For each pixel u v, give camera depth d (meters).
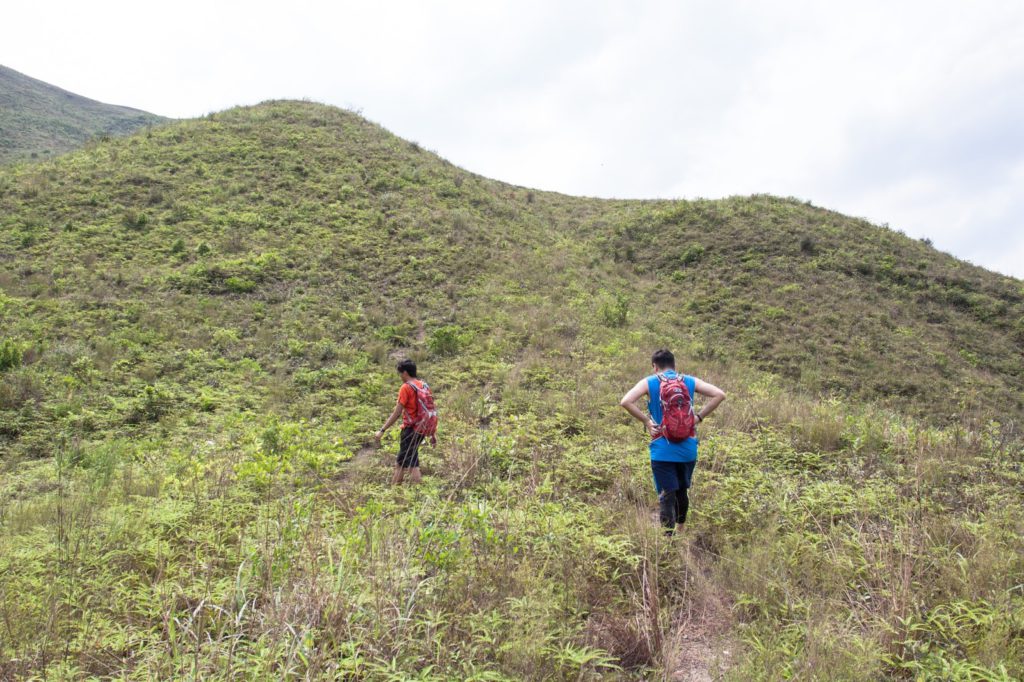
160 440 8.70
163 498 5.29
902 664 2.68
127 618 2.95
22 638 2.72
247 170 26.83
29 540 4.09
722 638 3.13
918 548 3.64
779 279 26.14
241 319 16.00
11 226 20.09
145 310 15.57
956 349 22.22
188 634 2.71
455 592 3.13
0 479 7.02
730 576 3.64
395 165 30.64
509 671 2.60
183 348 13.88
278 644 2.48
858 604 3.21
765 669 2.57
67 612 3.07
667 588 3.61
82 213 21.42
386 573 3.01
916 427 7.21
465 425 8.81
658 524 4.34
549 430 8.20
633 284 26.02
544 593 3.04
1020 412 17.69
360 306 17.53
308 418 10.40
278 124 32.69
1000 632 2.70
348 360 13.84
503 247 24.33
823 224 31.73
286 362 13.58
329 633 2.58
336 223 23.25
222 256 19.56
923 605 3.12
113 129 81.38
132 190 23.53
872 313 23.62
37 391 10.98
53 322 14.52
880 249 29.56
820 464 6.18
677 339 19.19
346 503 5.12
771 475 5.41
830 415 7.82
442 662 2.62
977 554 3.50
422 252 22.17
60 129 69.00
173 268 18.55
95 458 6.89
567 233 33.31
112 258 18.73
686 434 4.30
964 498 4.96
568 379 11.85
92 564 3.56
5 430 9.51
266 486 5.52
